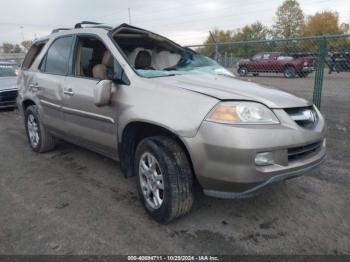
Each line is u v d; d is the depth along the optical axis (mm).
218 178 2611
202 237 2848
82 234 2904
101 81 3258
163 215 2920
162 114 2836
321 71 6578
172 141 2914
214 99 2686
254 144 2523
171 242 2775
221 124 2561
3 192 3816
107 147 3623
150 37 4242
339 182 3963
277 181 2668
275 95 2998
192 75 3592
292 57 9164
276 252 2641
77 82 3906
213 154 2584
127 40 4078
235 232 2928
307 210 3309
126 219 3152
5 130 7078
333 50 6723
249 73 9109
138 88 3146
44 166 4680
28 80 5082
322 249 2676
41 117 4836
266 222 3092
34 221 3139
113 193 3748
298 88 9430
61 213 3287
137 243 2766
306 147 2900
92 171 4457
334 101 9188
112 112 3355
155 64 4234
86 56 4219
